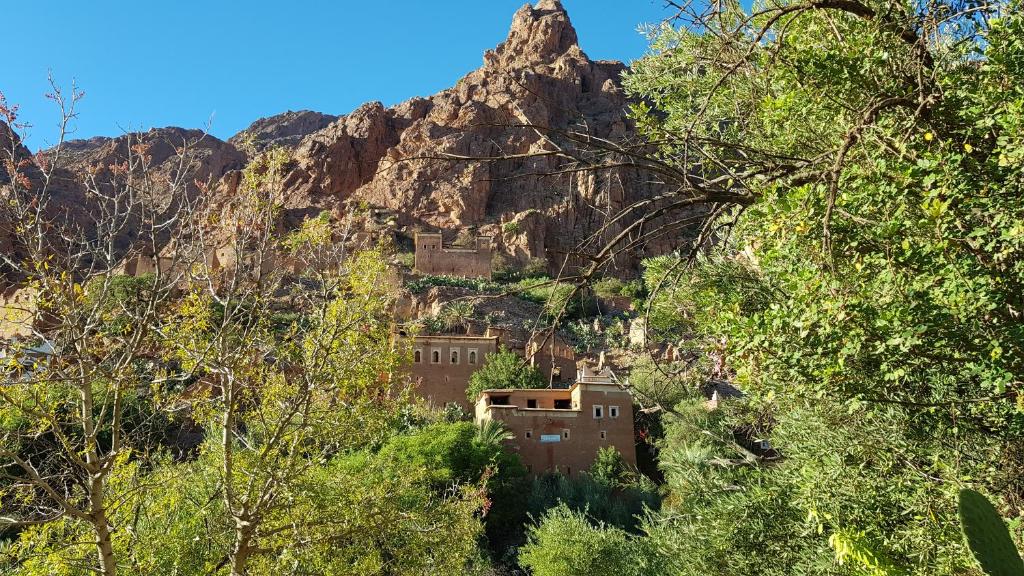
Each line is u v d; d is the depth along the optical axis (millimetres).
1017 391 5445
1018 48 5594
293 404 12938
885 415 8242
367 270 13898
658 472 44906
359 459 24688
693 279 9406
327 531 14008
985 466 7461
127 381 10273
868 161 5434
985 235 5434
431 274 99125
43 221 9938
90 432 9891
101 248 10219
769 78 6719
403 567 14859
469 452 37812
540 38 156375
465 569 23422
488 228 113625
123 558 13156
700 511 13297
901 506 8289
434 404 56625
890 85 5984
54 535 13062
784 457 12586
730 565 11914
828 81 6062
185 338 11391
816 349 5793
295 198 122875
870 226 5598
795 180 5445
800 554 10688
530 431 47031
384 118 138625
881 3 6590
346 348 13688
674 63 8516
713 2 4562
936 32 5875
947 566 6930
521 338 65250
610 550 24969
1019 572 2984
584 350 69938
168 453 14703
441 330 72438
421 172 122250
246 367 12500
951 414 7160
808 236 5688
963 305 5199
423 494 18000
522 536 36625
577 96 137500
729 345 6570
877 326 5332
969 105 5754
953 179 5137
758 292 9172
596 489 39844
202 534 14945
